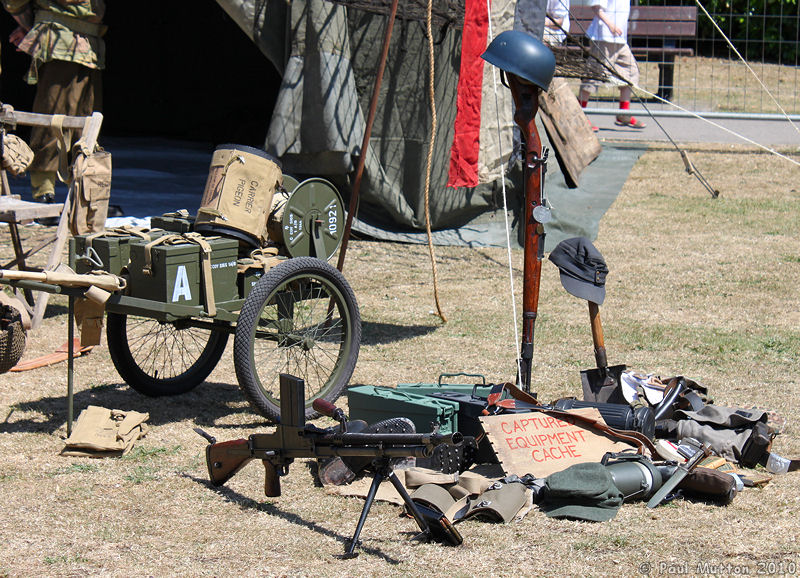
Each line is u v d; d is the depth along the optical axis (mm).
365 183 17766
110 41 30312
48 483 8102
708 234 18562
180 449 8922
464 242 18078
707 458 8344
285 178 10398
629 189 21844
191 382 10531
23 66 29672
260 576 6480
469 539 7020
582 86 27250
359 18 17141
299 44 16641
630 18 31156
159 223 9953
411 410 8523
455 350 12039
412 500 7230
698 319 13445
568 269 9461
